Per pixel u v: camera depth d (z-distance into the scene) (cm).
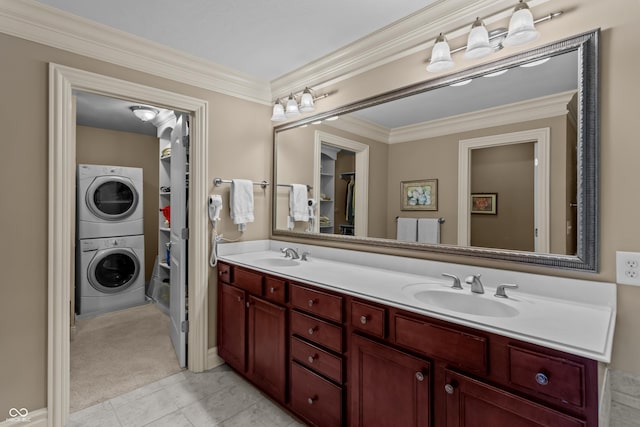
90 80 188
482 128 158
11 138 165
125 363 249
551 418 94
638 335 118
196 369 238
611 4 122
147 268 450
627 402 120
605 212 124
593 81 125
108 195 376
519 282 146
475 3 155
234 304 227
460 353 113
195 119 235
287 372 185
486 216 158
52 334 176
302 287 174
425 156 180
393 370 133
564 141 133
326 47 211
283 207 271
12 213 166
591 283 128
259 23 183
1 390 164
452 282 167
